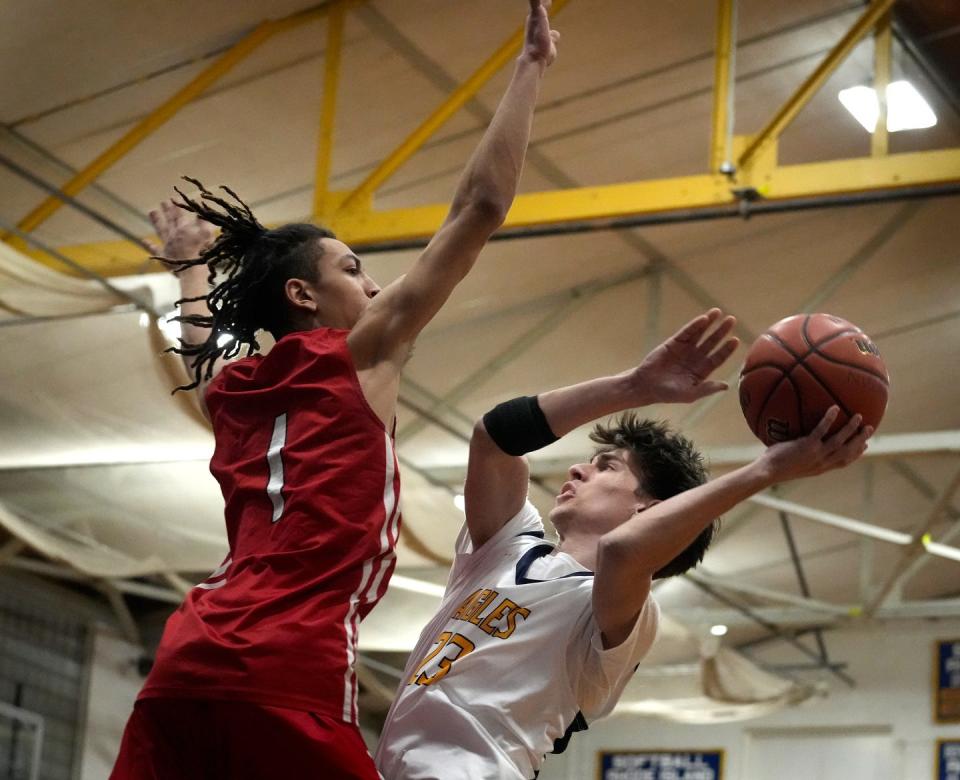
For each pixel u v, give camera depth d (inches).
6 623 612.4
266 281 132.6
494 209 124.0
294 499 118.6
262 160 447.2
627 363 580.7
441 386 572.4
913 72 474.9
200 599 119.6
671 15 419.8
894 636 820.6
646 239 522.9
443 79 433.7
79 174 421.4
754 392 130.3
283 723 112.8
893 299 577.9
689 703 725.3
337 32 410.3
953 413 667.4
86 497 494.3
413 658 144.9
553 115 462.3
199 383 137.7
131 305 377.1
